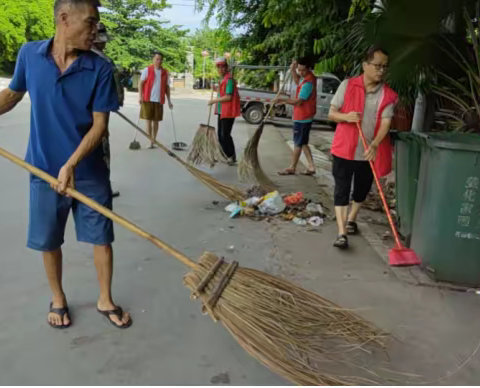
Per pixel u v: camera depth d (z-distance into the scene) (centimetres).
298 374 222
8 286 337
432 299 341
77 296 324
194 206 544
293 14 773
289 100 688
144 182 645
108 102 257
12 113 1324
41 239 274
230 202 560
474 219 344
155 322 299
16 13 3073
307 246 436
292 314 248
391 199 601
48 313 303
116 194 571
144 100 890
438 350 280
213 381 247
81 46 244
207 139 703
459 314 322
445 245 355
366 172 424
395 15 319
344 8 712
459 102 500
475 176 335
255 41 1750
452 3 356
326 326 252
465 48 455
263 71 1942
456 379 254
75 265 371
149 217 500
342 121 404
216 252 417
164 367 257
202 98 2931
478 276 354
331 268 390
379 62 378
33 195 270
